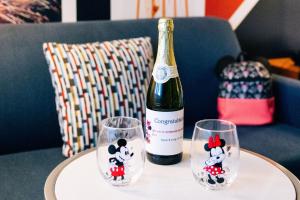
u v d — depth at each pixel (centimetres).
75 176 93
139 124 89
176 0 201
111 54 149
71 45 149
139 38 164
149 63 158
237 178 92
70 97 140
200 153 86
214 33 190
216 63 186
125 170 87
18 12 167
